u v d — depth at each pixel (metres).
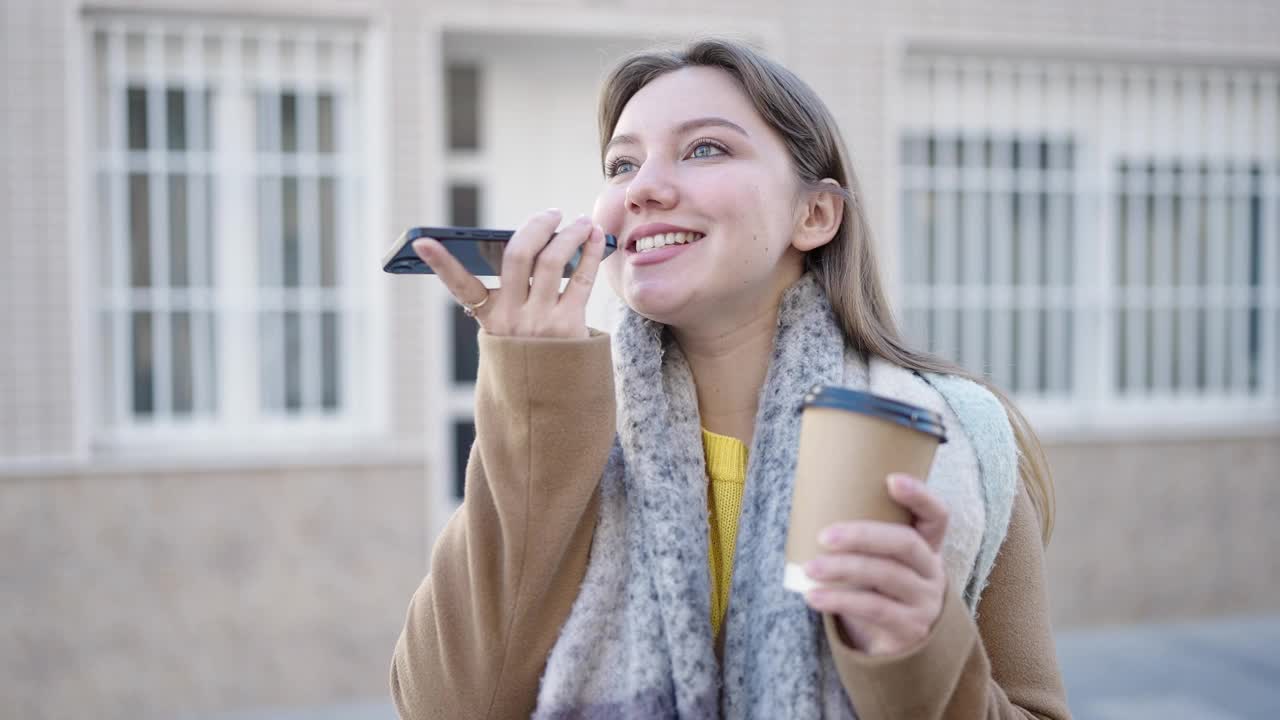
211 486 4.39
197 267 4.50
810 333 1.07
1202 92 5.36
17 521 4.27
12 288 4.25
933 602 0.78
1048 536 1.18
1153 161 5.34
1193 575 5.26
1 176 4.23
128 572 4.34
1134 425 5.26
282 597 4.43
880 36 4.88
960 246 5.19
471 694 1.01
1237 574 5.29
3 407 4.26
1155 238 5.37
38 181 4.27
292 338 4.58
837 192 1.09
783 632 0.93
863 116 4.88
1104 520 5.18
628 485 1.04
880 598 0.76
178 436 4.50
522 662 0.99
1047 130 5.23
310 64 4.52
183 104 4.45
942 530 0.77
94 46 4.35
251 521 4.41
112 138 4.39
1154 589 5.23
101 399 4.43
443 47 4.86
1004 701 0.92
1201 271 5.42
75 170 4.28
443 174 4.96
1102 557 5.18
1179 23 5.11
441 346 4.61
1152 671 4.58
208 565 4.38
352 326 4.60
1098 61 5.21
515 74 4.99
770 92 1.05
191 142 4.46
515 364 0.91
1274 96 5.42
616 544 1.02
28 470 4.25
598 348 0.93
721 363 1.12
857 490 0.78
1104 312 5.28
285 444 4.54
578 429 0.93
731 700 0.96
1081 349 5.31
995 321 5.23
